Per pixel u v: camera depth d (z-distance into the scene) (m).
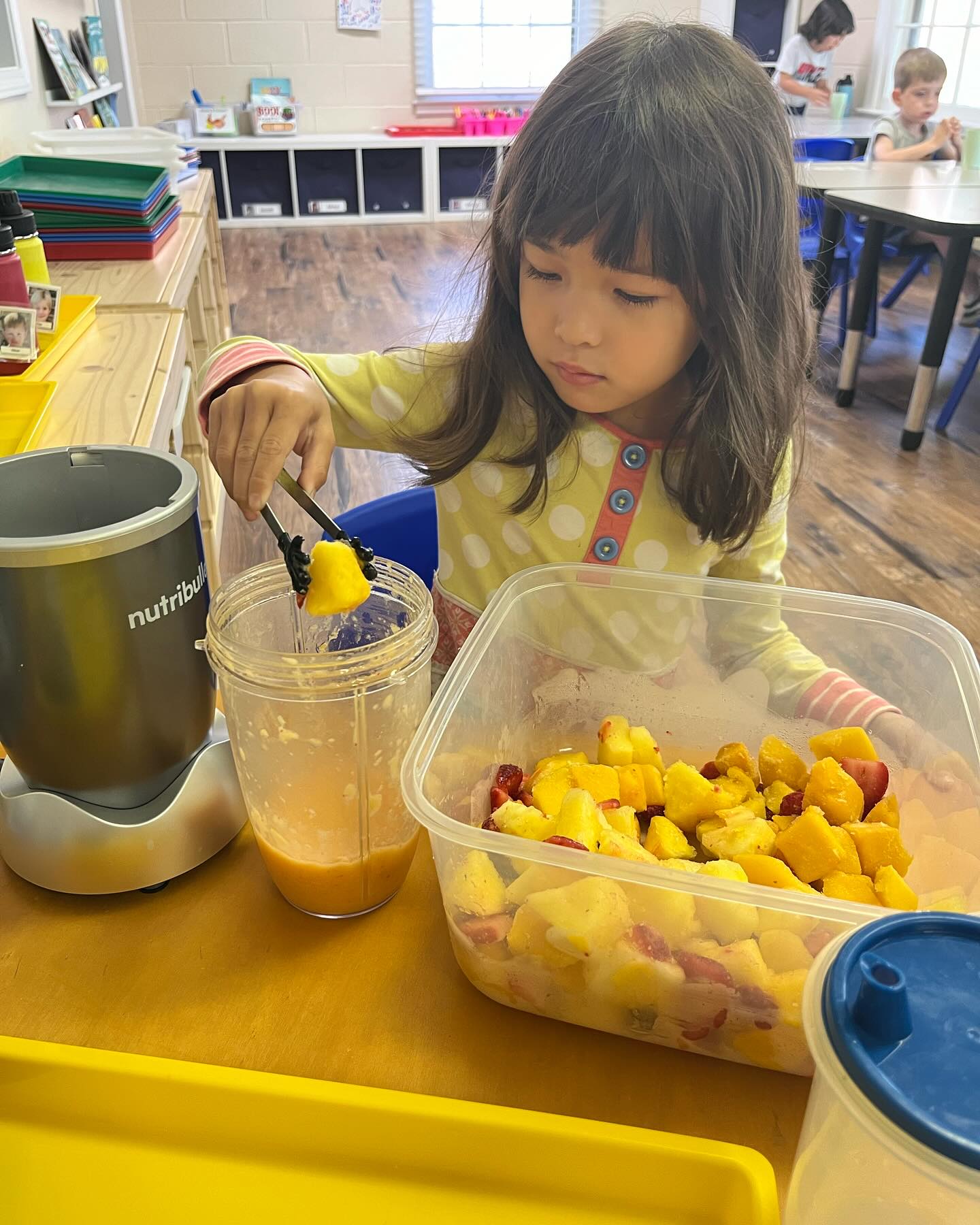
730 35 0.79
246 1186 0.46
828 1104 0.35
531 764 0.79
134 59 5.62
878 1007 0.29
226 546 2.47
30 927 0.57
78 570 0.51
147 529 0.53
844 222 3.51
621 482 0.93
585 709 0.79
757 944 0.47
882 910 0.45
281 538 0.54
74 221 1.80
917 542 2.56
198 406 0.77
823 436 3.18
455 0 5.80
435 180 5.99
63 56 2.79
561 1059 0.51
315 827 0.55
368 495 2.71
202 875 0.62
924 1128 0.27
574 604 0.77
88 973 0.54
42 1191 0.45
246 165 5.86
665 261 0.71
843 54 5.82
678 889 0.47
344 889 0.57
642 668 0.78
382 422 0.96
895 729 0.70
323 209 6.04
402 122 6.05
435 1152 0.46
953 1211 0.31
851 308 3.41
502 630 0.72
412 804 0.51
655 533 0.96
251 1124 0.47
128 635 0.54
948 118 4.12
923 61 4.11
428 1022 0.52
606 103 0.70
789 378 0.83
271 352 0.82
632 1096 0.49
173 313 1.53
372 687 0.53
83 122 3.02
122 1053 0.48
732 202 0.71
